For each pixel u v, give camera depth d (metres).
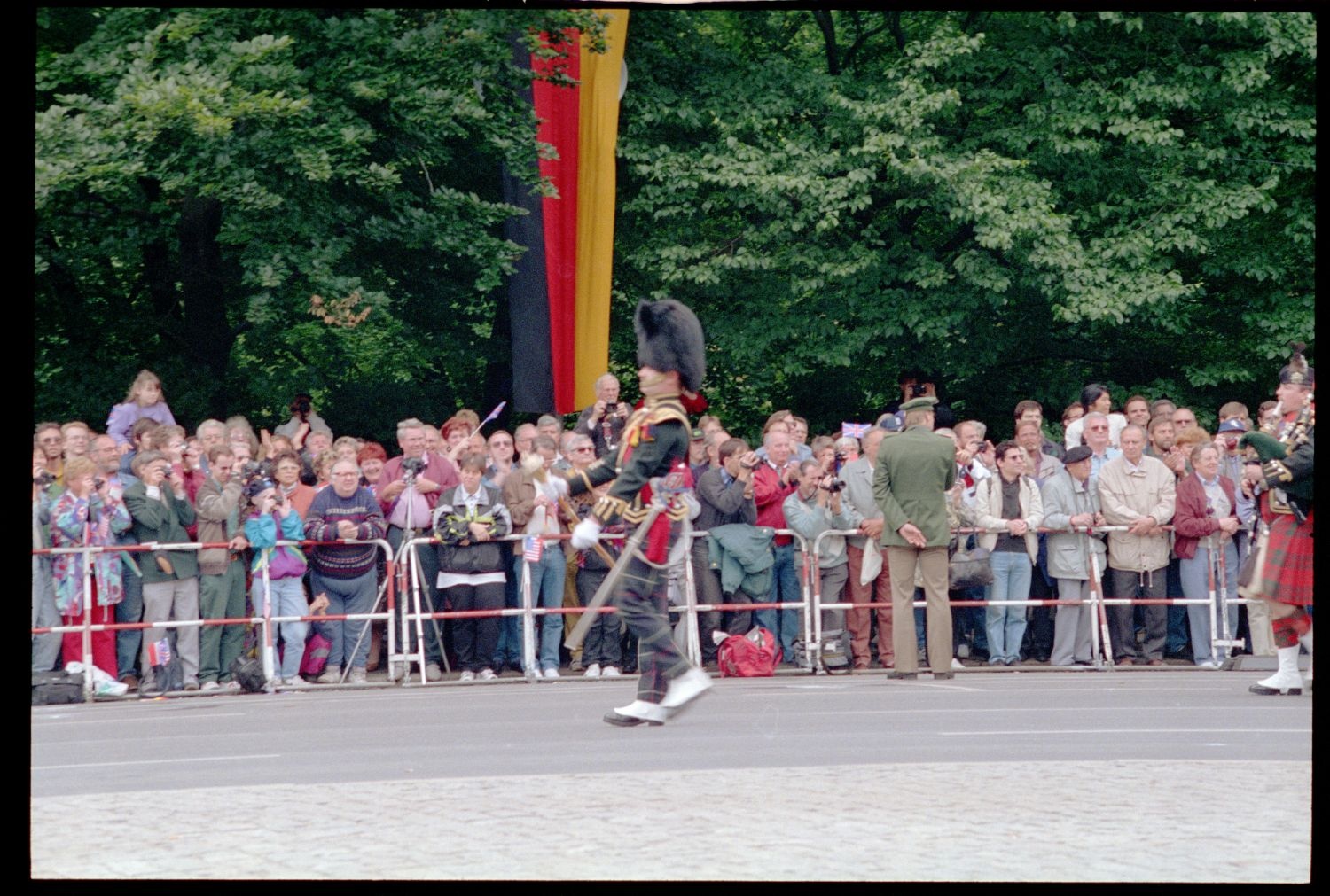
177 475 15.28
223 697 14.69
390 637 15.68
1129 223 26.38
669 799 8.16
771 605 16.08
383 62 20.50
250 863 6.72
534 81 22.42
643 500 11.24
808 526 16.44
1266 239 27.28
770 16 28.52
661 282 25.78
